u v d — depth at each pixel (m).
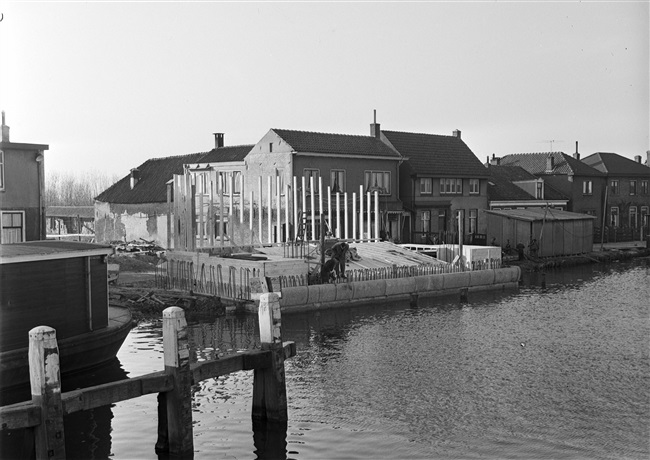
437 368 20.55
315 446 14.48
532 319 28.28
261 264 28.94
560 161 67.81
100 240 55.25
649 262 52.94
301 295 29.44
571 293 35.75
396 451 14.27
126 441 14.57
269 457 13.92
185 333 13.54
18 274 17.39
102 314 19.94
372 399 17.56
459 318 28.50
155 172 55.09
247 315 28.11
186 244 33.31
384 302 32.25
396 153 50.06
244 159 46.38
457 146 56.91
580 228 53.59
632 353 22.39
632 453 14.24
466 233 54.69
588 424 15.89
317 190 45.09
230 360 14.62
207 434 15.04
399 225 49.78
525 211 55.19
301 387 18.58
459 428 15.61
